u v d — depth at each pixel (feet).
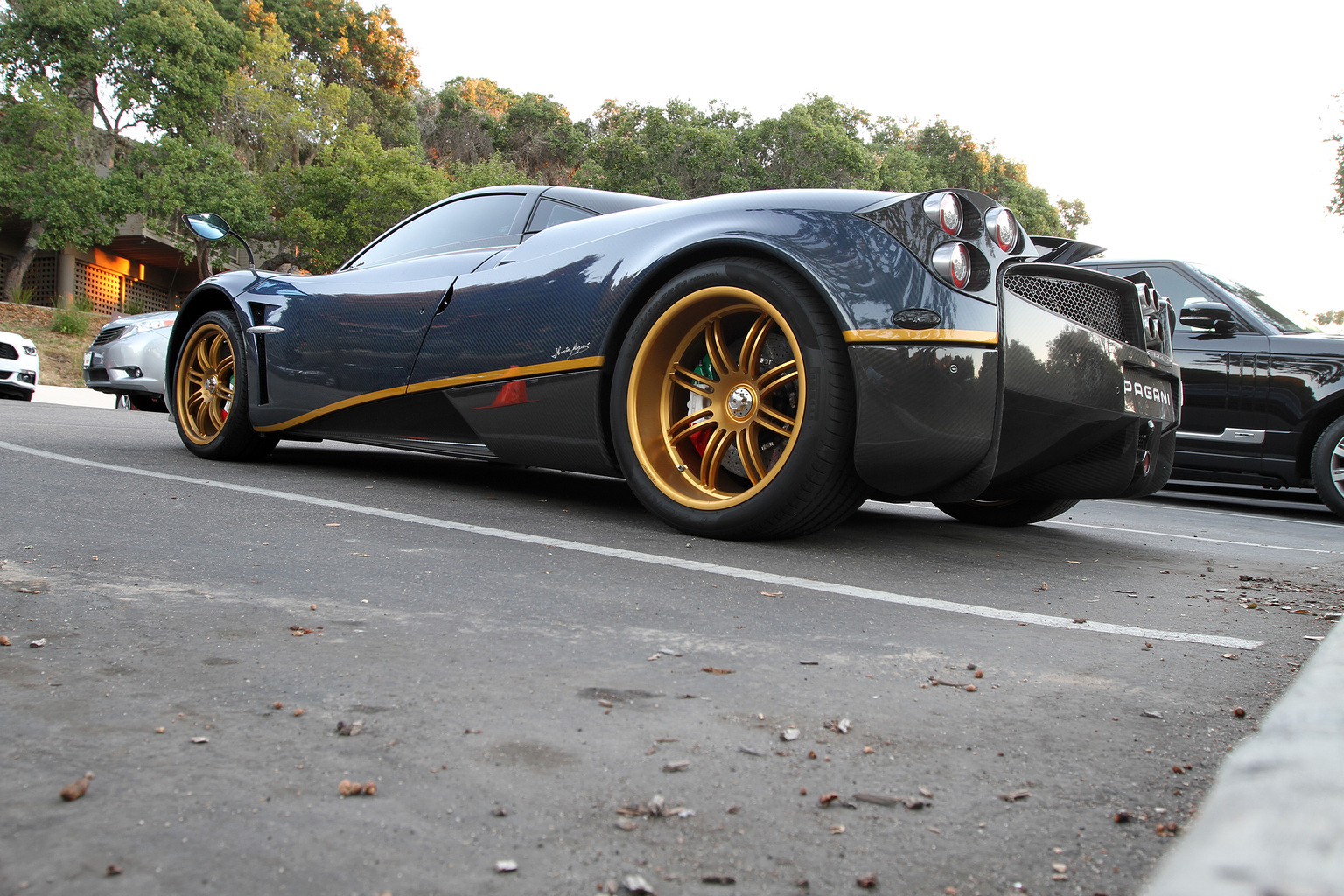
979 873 2.63
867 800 3.09
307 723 3.58
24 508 7.95
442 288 10.63
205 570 6.13
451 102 173.99
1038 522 12.21
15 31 87.61
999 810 3.05
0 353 29.58
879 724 3.84
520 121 172.45
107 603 5.18
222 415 13.26
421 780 3.11
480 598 5.76
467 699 3.91
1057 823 2.97
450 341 10.37
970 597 6.68
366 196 94.48
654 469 8.71
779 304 7.84
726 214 8.50
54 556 6.27
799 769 3.33
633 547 7.80
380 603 5.50
